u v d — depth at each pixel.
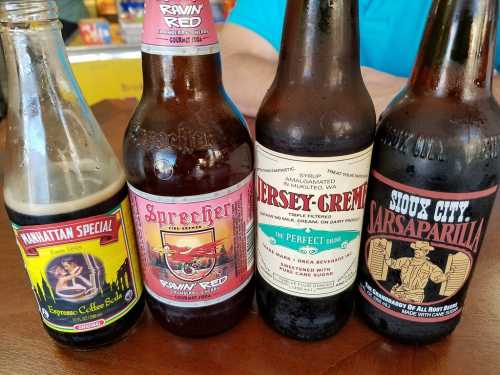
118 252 0.38
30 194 0.36
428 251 0.36
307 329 0.40
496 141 0.33
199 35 0.35
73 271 0.37
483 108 0.33
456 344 0.40
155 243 0.38
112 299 0.39
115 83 1.53
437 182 0.33
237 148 0.37
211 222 0.37
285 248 0.38
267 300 0.41
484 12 0.31
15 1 0.33
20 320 0.43
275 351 0.40
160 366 0.38
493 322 0.42
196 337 0.41
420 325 0.39
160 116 0.36
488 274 0.47
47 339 0.41
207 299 0.40
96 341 0.39
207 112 0.37
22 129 0.37
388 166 0.35
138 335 0.41
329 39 0.33
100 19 1.66
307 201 0.35
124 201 0.39
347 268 0.39
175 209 0.36
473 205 0.34
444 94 0.33
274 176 0.36
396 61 0.99
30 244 0.36
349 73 0.34
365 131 0.34
